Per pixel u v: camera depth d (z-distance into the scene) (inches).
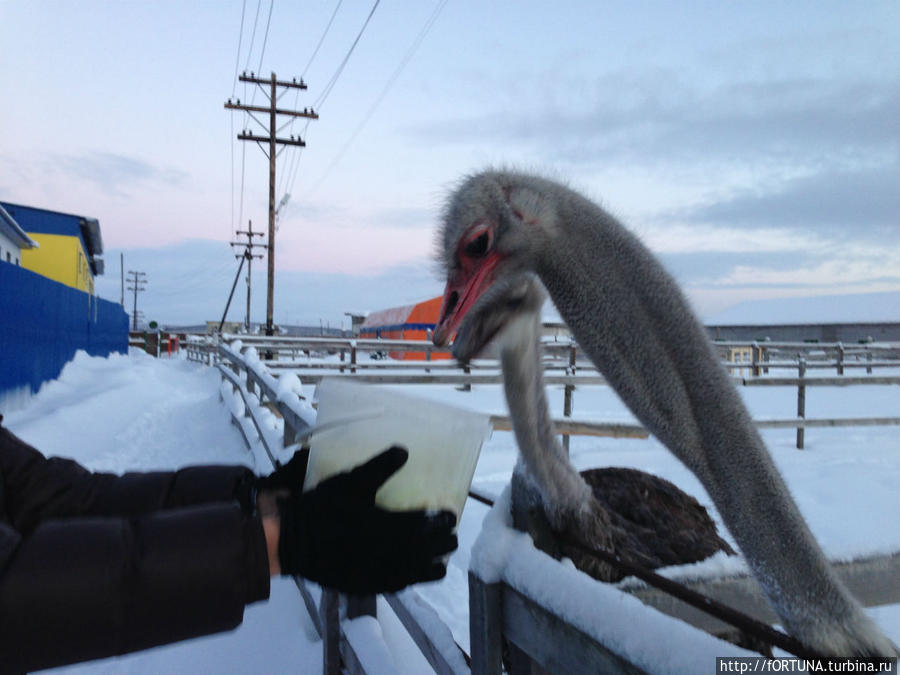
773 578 46.9
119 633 31.2
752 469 48.6
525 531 54.5
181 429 349.7
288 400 143.6
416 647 86.8
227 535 33.2
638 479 83.9
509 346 58.3
